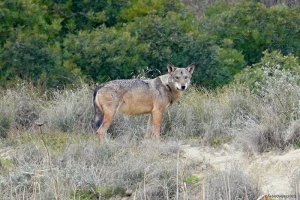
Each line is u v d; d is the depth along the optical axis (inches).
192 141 1048.2
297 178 831.7
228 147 1002.1
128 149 994.1
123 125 1113.4
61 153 978.7
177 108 1141.1
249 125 1034.1
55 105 1182.9
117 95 1068.5
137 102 1080.2
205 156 980.6
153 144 1004.6
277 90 1083.9
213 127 1071.0
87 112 1138.0
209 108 1138.0
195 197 832.3
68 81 1270.9
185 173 898.7
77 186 873.5
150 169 906.7
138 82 1083.9
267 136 983.0
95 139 1052.5
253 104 1114.7
